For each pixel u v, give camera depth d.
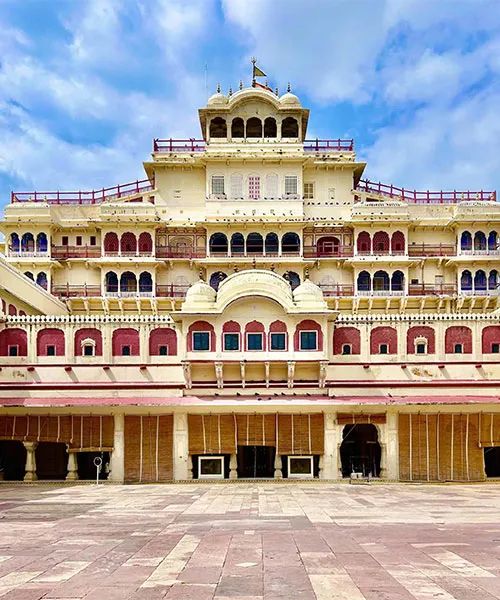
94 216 58.44
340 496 30.66
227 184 56.81
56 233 58.16
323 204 58.06
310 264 56.44
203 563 15.55
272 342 39.50
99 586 13.55
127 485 37.19
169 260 55.81
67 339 41.03
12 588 13.45
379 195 58.97
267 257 55.81
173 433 38.91
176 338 41.06
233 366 39.72
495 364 40.47
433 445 38.94
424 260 56.44
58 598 12.71
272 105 58.66
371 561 15.57
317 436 38.88
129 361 40.88
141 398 38.88
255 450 41.88
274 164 57.00
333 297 54.91
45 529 21.02
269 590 13.09
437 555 16.20
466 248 56.88
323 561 15.63
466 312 56.19
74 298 54.44
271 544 17.86
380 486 36.06
